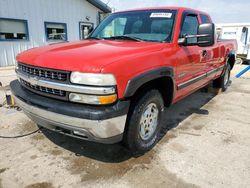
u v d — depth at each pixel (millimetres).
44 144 3139
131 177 2480
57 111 2303
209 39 3070
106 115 2182
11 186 2316
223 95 5934
